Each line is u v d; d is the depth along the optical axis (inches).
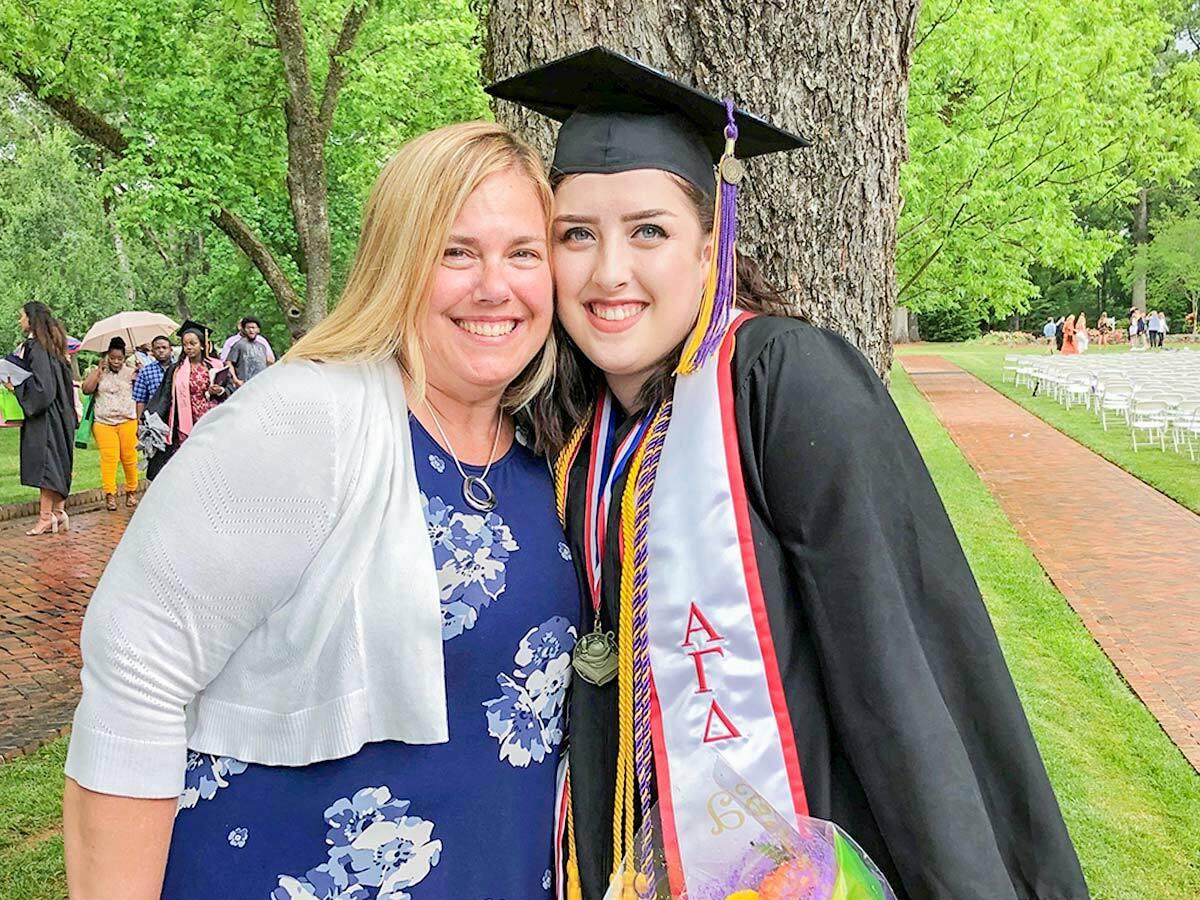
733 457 61.0
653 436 65.1
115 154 482.0
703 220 65.5
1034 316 1919.3
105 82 457.7
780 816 58.6
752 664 60.2
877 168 87.6
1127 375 696.4
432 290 60.4
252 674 59.0
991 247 557.3
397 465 59.9
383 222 60.9
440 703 58.7
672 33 83.9
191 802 59.7
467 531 62.7
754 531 60.6
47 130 1112.8
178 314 1203.2
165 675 56.6
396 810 59.6
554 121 88.5
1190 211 1659.7
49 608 256.2
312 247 453.7
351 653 57.6
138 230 434.3
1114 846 149.3
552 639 64.8
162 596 56.3
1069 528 349.7
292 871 59.0
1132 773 171.9
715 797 60.4
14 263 1053.2
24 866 134.3
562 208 64.1
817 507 58.1
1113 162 543.5
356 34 457.7
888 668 56.0
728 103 63.9
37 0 406.9
